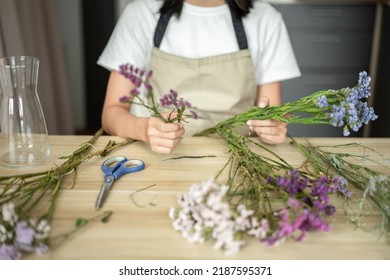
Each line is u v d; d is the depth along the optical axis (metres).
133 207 1.02
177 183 1.12
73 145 1.32
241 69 1.64
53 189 1.08
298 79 2.96
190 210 0.91
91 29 3.11
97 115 3.28
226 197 0.98
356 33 2.88
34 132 1.21
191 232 0.92
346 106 1.04
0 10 2.09
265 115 1.25
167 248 0.90
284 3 2.83
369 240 0.94
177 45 1.67
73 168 1.15
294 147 1.33
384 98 2.80
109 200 1.04
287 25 2.87
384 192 0.97
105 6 3.07
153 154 1.27
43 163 1.21
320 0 2.81
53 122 2.63
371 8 2.84
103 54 1.69
